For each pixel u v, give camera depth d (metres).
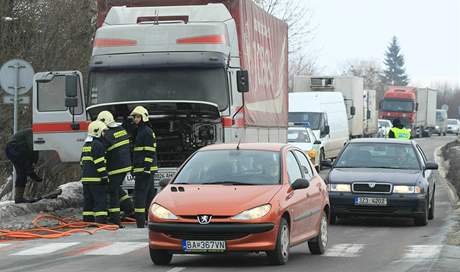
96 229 26.28
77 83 28.88
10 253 21.36
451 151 79.19
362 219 31.31
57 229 26.78
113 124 27.38
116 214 27.44
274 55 37.66
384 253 21.69
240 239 17.97
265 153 20.52
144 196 27.39
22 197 30.53
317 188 21.59
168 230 18.17
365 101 88.94
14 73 30.81
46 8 39.91
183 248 18.11
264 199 18.47
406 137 44.69
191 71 28.88
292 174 20.41
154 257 18.91
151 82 28.92
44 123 29.28
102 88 29.17
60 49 40.34
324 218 22.08
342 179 28.78
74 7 40.84
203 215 18.03
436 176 54.97
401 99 117.94
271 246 18.23
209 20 29.95
